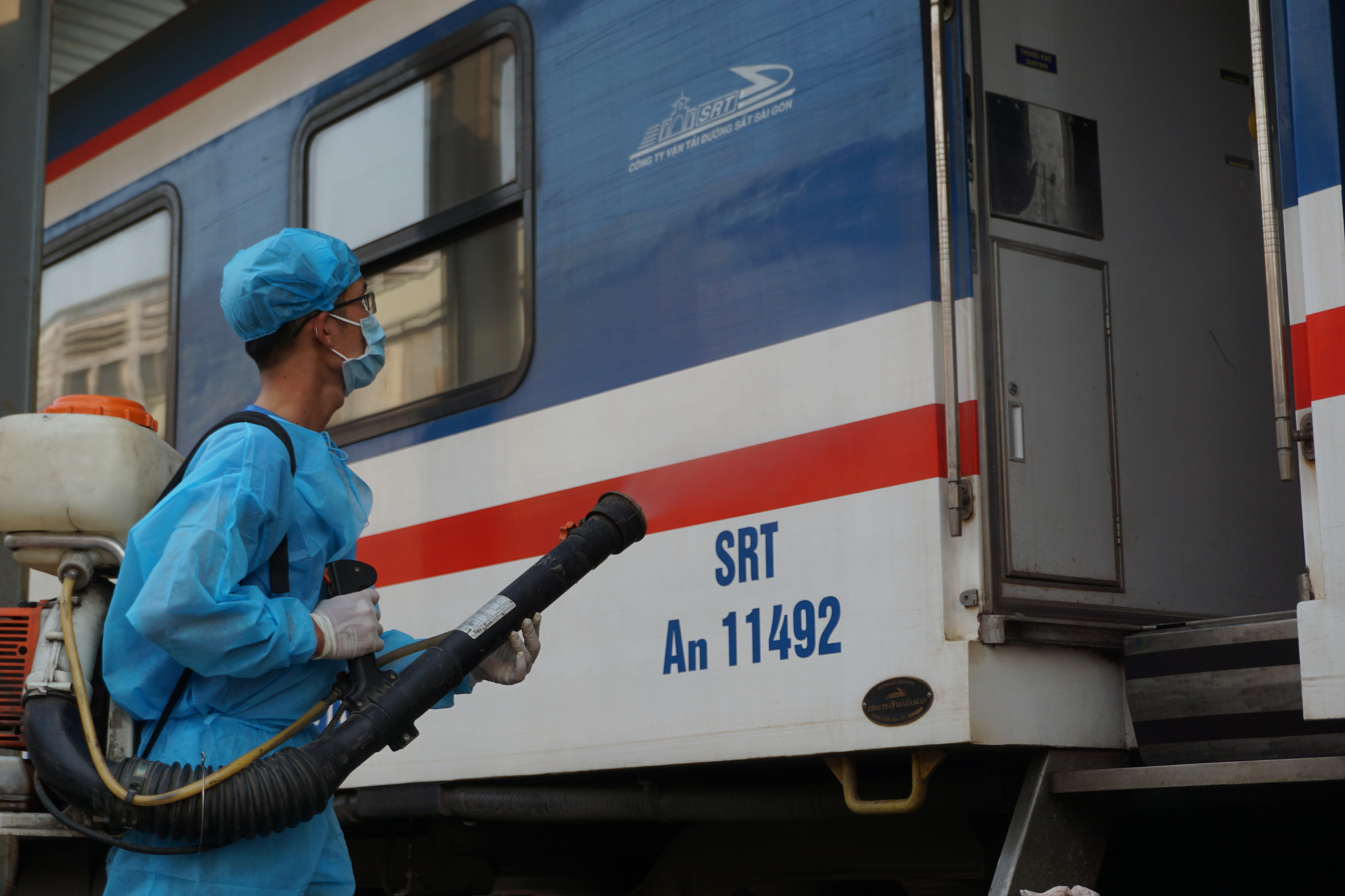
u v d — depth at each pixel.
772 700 3.09
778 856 3.66
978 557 2.80
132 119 5.76
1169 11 3.74
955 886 3.30
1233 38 3.89
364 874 4.88
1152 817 3.22
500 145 4.07
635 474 3.51
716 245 3.39
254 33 5.12
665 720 3.33
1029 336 3.21
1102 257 3.44
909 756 3.02
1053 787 2.80
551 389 3.79
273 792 1.91
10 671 2.77
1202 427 3.57
